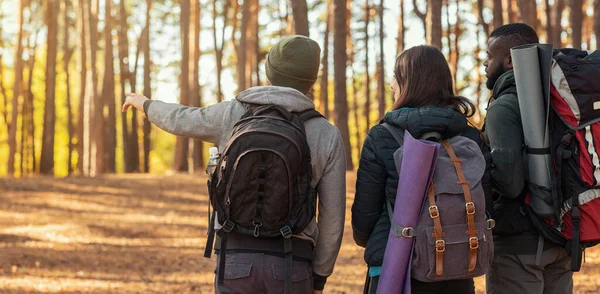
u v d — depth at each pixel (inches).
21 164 1453.0
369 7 1222.9
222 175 102.0
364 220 110.0
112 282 284.5
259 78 1282.0
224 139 111.0
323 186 109.8
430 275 102.8
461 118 107.4
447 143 106.8
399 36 1113.4
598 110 112.9
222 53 1477.6
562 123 115.6
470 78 1223.5
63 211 536.1
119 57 1411.2
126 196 638.5
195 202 613.9
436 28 559.2
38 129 1717.5
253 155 100.2
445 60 113.9
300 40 114.3
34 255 335.3
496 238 123.3
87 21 1063.6
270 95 108.7
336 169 109.7
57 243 382.3
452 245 102.3
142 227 463.5
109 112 1230.3
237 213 101.7
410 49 114.2
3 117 1686.8
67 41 1385.3
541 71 114.8
